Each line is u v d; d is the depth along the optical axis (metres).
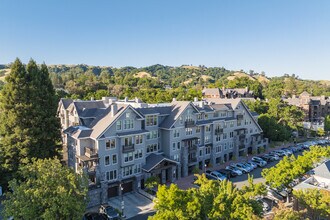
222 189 24.03
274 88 158.75
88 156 36.56
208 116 52.69
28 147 38.47
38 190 22.48
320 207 25.27
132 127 40.34
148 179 37.91
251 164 51.34
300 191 27.08
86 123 45.66
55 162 25.38
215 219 21.23
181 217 20.34
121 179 38.69
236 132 57.56
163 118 46.50
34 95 39.69
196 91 126.75
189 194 22.17
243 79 161.38
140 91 119.06
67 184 24.42
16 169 38.22
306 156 39.53
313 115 107.69
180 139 46.44
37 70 41.88
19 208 22.11
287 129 73.06
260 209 22.67
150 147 44.28
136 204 35.78
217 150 54.19
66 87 122.69
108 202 36.53
